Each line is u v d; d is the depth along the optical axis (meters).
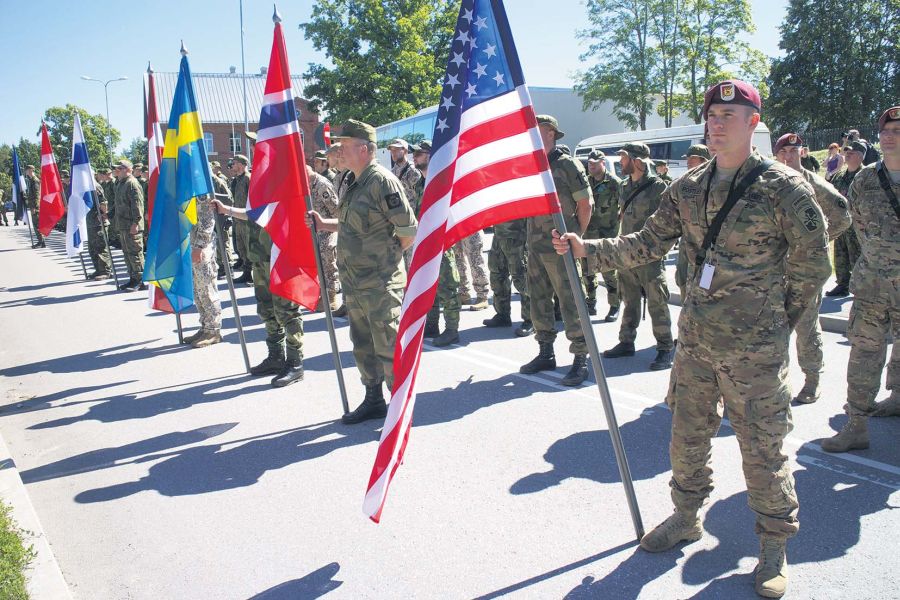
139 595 3.01
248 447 4.62
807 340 4.88
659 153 24.72
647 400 5.24
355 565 3.16
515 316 8.64
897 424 4.57
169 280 6.79
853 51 47.91
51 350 7.71
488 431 4.69
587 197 5.54
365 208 4.57
